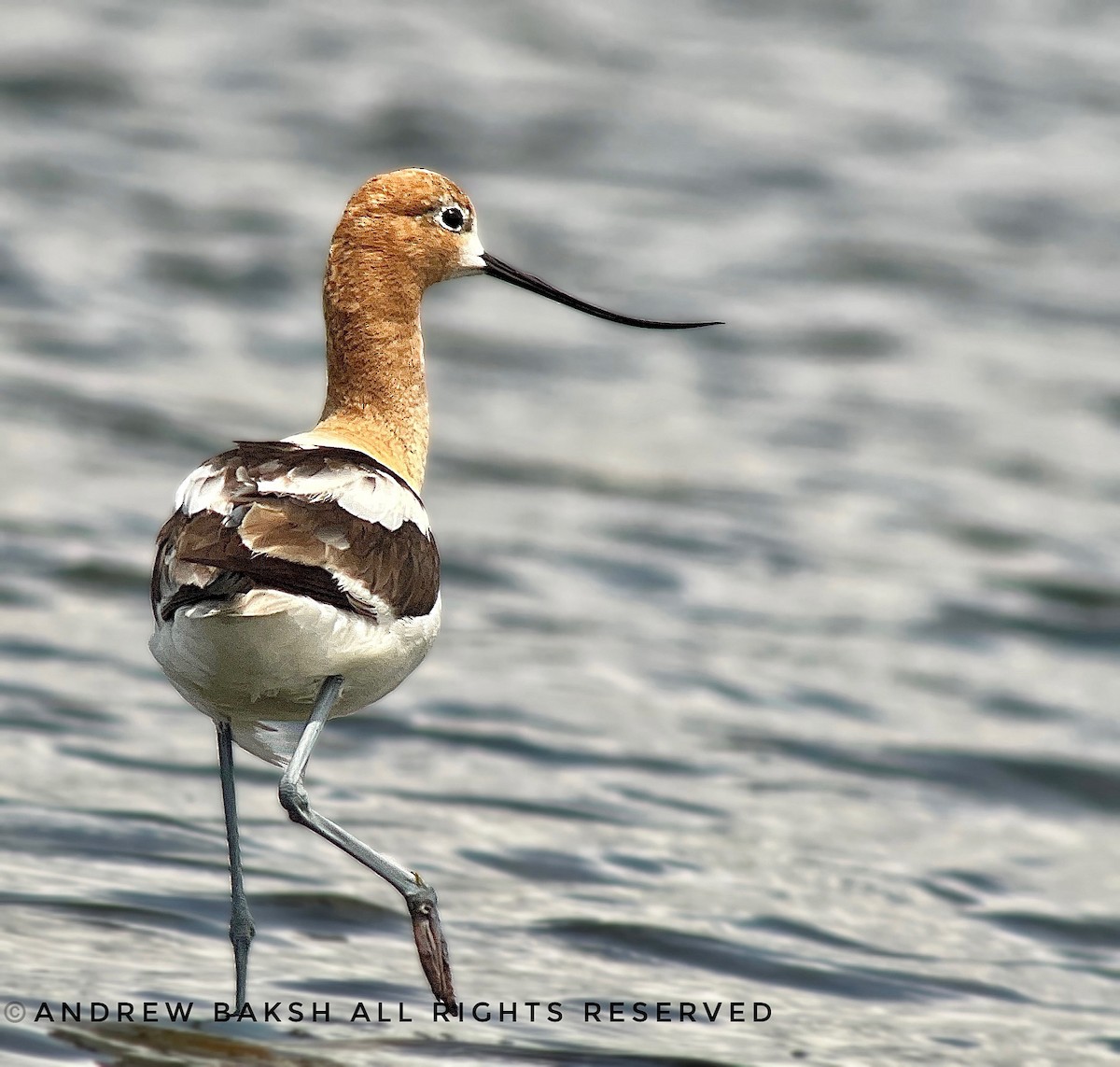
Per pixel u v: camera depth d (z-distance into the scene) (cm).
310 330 2025
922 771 1176
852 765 1173
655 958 862
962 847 1063
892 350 2130
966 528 1656
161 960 783
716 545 1562
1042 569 1575
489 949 847
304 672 666
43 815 939
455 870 947
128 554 1386
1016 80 3078
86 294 2016
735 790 1111
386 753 1114
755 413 1930
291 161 2505
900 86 3027
